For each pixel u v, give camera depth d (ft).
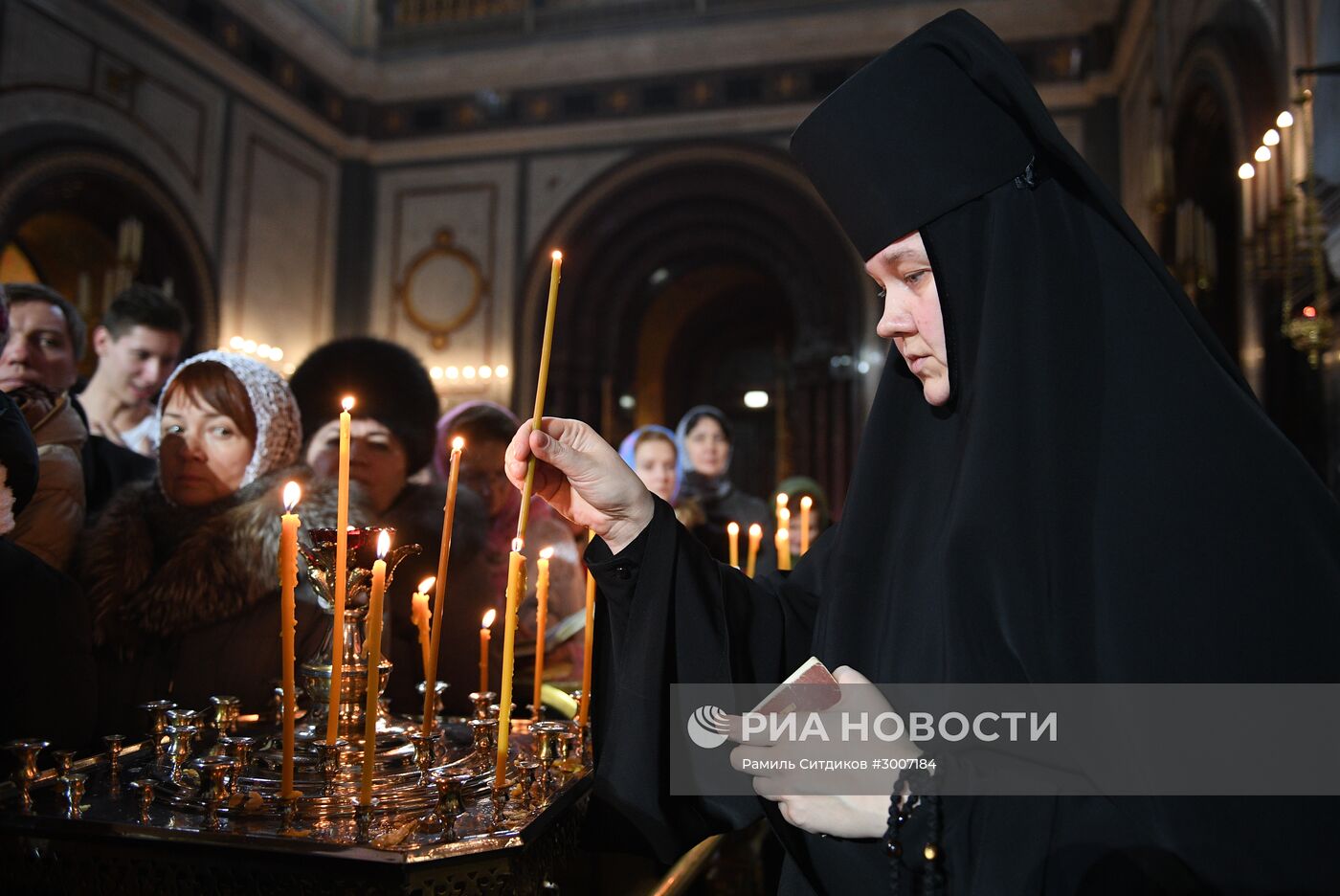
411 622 5.66
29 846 2.70
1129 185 25.89
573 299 33.47
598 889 4.29
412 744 3.19
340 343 6.38
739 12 31.73
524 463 3.03
